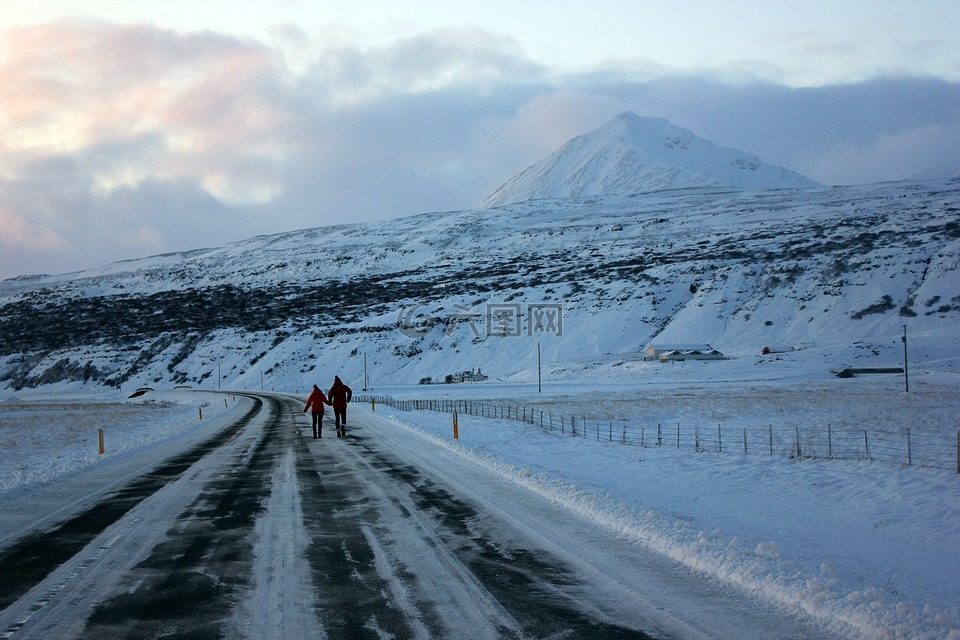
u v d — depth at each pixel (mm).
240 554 9062
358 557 8820
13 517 11711
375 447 22688
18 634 6297
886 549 9484
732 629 6293
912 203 186875
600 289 125000
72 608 6992
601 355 100812
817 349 88750
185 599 7242
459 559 8664
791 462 18328
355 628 6375
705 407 45156
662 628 6320
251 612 6836
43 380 125500
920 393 53781
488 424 32625
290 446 23641
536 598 7164
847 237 139125
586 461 19062
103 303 181500
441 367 105938
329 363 111562
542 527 10406
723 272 119312
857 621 6344
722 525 10625
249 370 115375
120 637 6215
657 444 23797
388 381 104188
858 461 17828
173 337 134375
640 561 8539
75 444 27875
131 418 47219
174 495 13797
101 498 13547
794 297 108625
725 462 18688
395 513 11547
